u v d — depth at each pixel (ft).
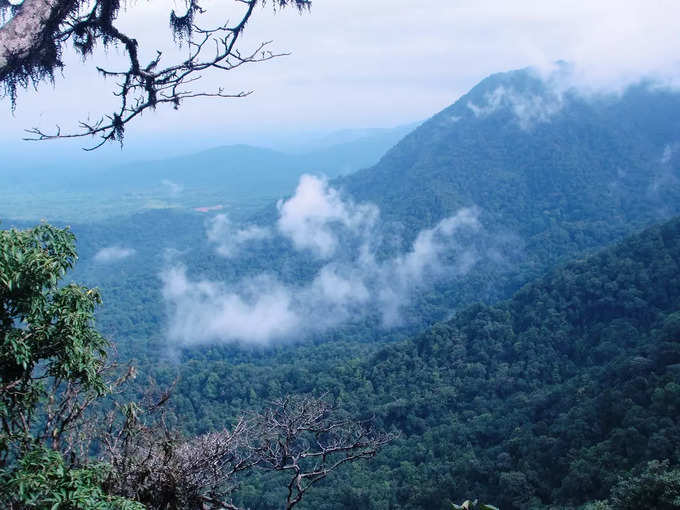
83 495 11.39
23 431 13.99
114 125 12.14
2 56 10.27
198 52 12.25
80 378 15.01
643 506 44.96
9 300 13.91
